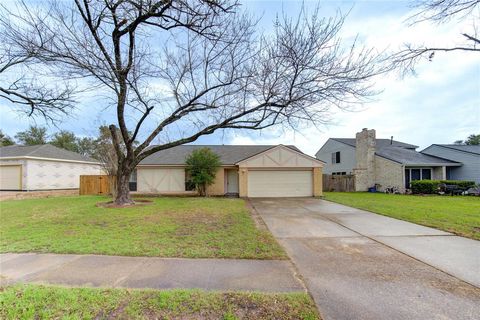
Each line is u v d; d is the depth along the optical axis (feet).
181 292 9.66
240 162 55.67
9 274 11.64
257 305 8.82
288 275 11.69
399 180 62.28
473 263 13.46
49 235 18.83
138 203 39.04
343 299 9.44
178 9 19.53
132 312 8.32
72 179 74.54
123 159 37.83
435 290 10.27
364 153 71.20
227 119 32.96
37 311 8.38
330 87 23.94
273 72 25.61
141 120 36.60
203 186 56.24
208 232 20.15
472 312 8.64
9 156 62.59
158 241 17.33
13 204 38.50
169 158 62.03
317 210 33.65
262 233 19.90
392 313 8.52
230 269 12.39
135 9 21.36
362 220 26.08
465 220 24.86
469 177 63.00
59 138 115.55
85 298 9.17
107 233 19.58
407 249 15.98
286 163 56.08
